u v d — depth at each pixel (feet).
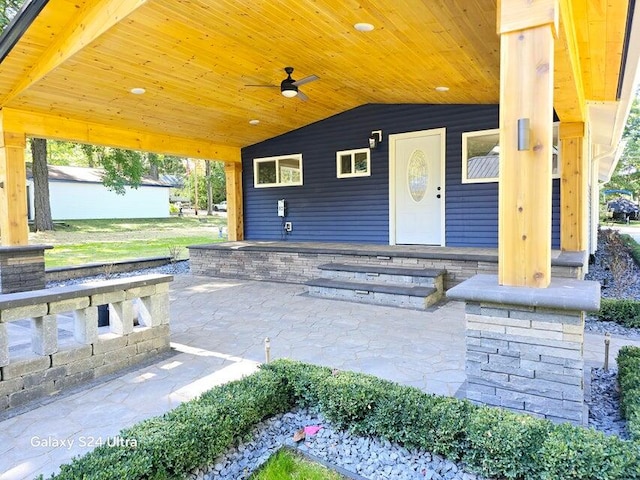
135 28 14.39
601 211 89.15
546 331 7.33
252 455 7.47
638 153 75.41
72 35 15.52
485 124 22.54
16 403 9.16
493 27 12.33
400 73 18.22
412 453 7.21
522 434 6.37
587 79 16.08
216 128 26.63
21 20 14.85
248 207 32.37
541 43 7.27
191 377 10.75
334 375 8.80
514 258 7.77
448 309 17.85
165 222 73.67
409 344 13.21
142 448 6.19
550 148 7.31
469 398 8.13
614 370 10.73
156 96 20.43
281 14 13.41
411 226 25.30
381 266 21.79
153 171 89.61
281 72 19.26
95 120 22.43
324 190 28.53
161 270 31.35
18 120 19.90
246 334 14.55
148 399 9.50
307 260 24.66
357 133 26.91
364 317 16.70
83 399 9.52
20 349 11.96
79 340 10.57
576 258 16.65
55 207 66.49
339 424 7.96
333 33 14.57
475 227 23.17
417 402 7.43
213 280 26.84
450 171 23.72
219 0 12.76
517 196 7.63
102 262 30.09
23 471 6.88
